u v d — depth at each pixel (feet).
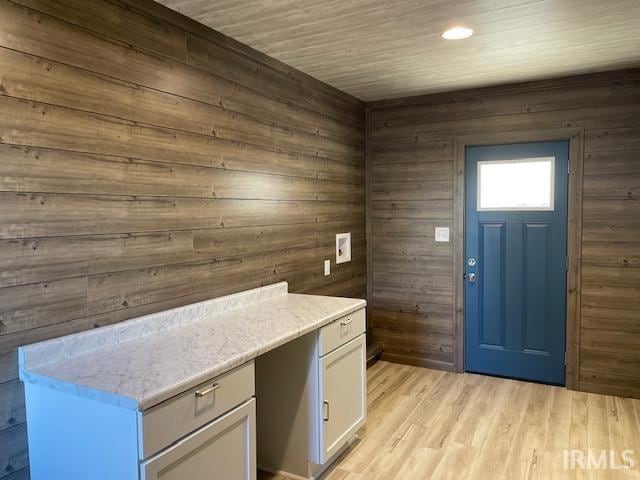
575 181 11.57
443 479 8.05
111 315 6.64
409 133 13.51
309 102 11.30
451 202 13.09
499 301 12.77
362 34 8.55
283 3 7.22
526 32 8.54
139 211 7.02
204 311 8.04
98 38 6.38
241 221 9.11
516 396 11.54
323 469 8.32
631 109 10.98
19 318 5.57
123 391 4.80
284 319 7.87
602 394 11.60
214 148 8.41
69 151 6.05
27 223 5.62
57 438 5.28
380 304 14.28
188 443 5.20
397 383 12.49
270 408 8.31
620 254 11.26
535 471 8.25
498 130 12.37
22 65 5.53
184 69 7.75
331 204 12.32
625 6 7.45
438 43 9.02
